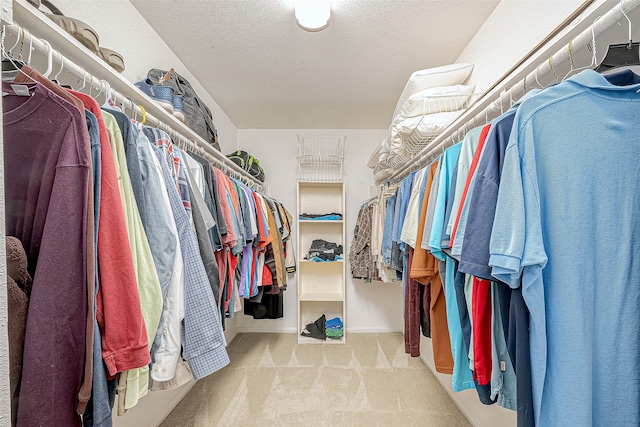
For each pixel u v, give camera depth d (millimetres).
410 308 1276
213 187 1081
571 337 489
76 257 484
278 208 2197
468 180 703
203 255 858
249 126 2789
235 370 1896
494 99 912
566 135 522
